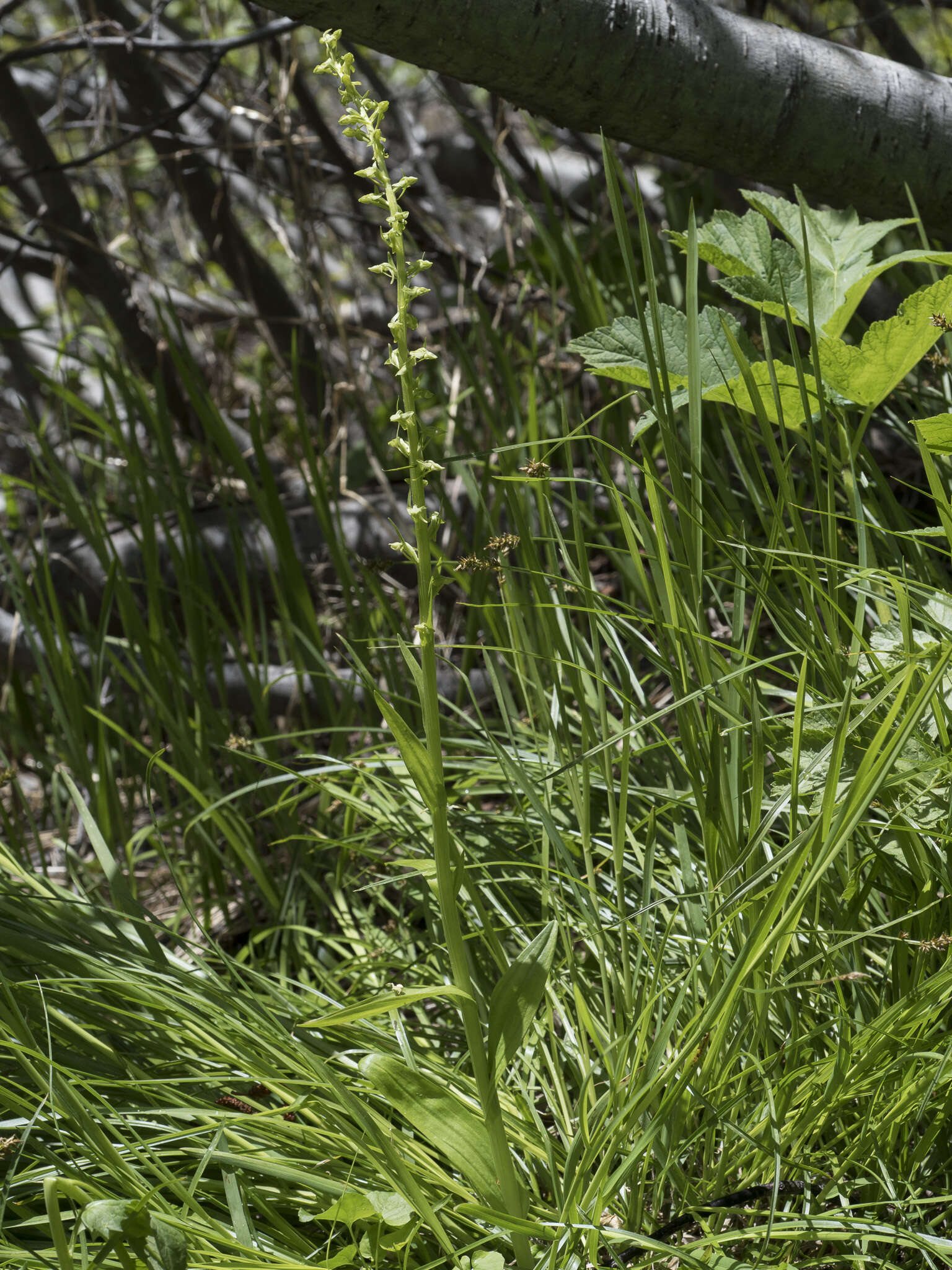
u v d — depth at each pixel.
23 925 1.23
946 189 1.85
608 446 1.15
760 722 1.01
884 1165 0.92
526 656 1.54
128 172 3.54
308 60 3.68
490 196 5.12
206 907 1.76
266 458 2.27
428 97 5.05
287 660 2.54
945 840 1.02
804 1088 0.99
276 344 3.62
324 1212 0.91
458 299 3.40
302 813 2.19
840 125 1.75
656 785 1.51
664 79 1.66
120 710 2.35
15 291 5.23
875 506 1.42
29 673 2.91
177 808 2.11
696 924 1.11
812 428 1.16
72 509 2.28
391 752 1.96
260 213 3.75
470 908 1.36
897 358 1.26
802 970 0.96
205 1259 0.82
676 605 1.06
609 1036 1.06
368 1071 0.82
